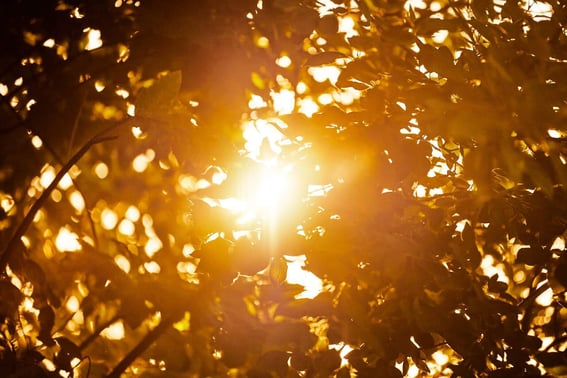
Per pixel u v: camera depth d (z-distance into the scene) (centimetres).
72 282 305
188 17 292
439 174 256
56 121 331
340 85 236
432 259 225
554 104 177
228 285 241
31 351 246
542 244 229
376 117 230
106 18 317
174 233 310
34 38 324
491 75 189
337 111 233
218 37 294
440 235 236
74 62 328
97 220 334
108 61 329
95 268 250
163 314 248
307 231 235
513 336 236
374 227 230
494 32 214
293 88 285
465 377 239
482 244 281
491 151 194
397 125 225
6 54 324
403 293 228
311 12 235
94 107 333
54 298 272
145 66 316
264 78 292
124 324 291
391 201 230
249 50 293
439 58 202
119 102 331
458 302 231
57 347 279
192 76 300
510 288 287
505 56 194
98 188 332
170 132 234
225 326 237
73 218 337
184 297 245
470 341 229
